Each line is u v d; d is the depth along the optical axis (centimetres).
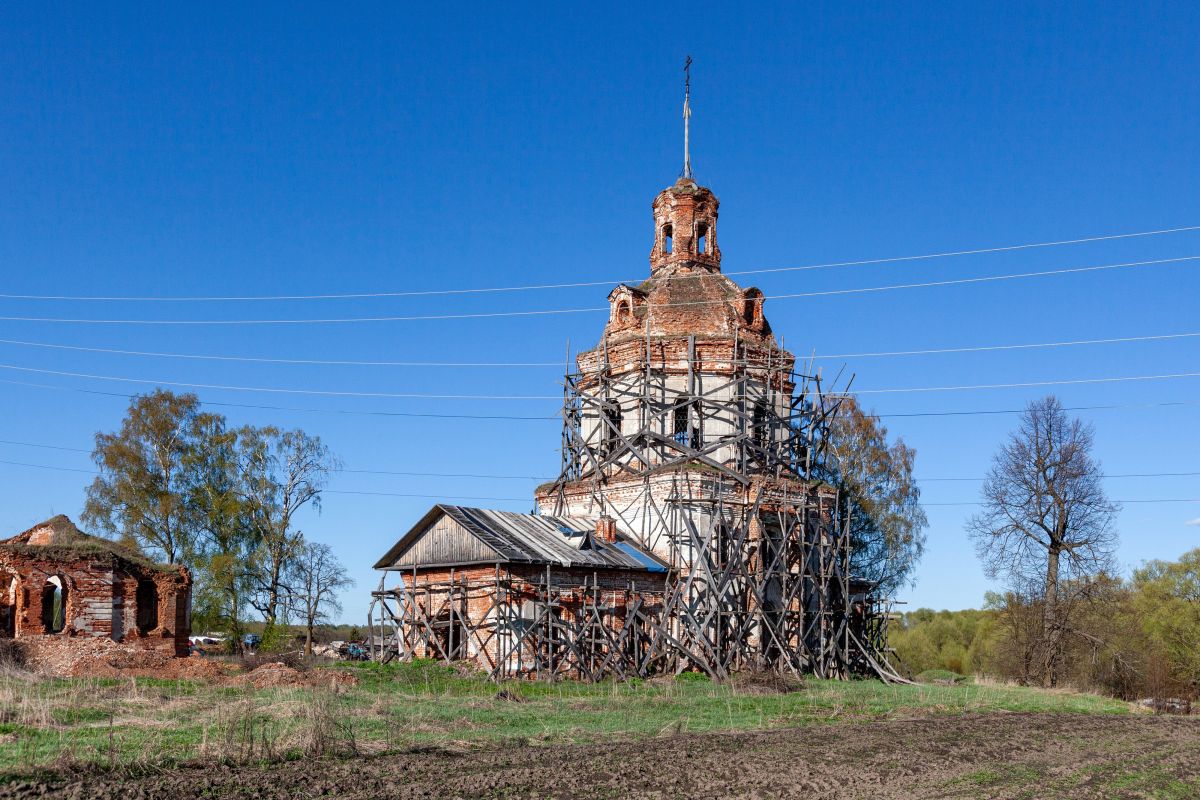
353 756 1680
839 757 1848
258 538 4738
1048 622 4416
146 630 3259
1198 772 1877
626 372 3947
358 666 3056
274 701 2141
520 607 3241
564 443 4056
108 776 1445
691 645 3475
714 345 3916
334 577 4794
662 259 4294
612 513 3819
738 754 1838
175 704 2081
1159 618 5150
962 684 4088
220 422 4862
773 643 3619
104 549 3116
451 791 1454
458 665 3145
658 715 2411
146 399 4734
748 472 3809
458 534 3409
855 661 3994
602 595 3425
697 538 3528
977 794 1581
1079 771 1836
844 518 4962
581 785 1527
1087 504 4431
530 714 2306
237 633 4578
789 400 4081
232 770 1517
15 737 1670
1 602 3000
